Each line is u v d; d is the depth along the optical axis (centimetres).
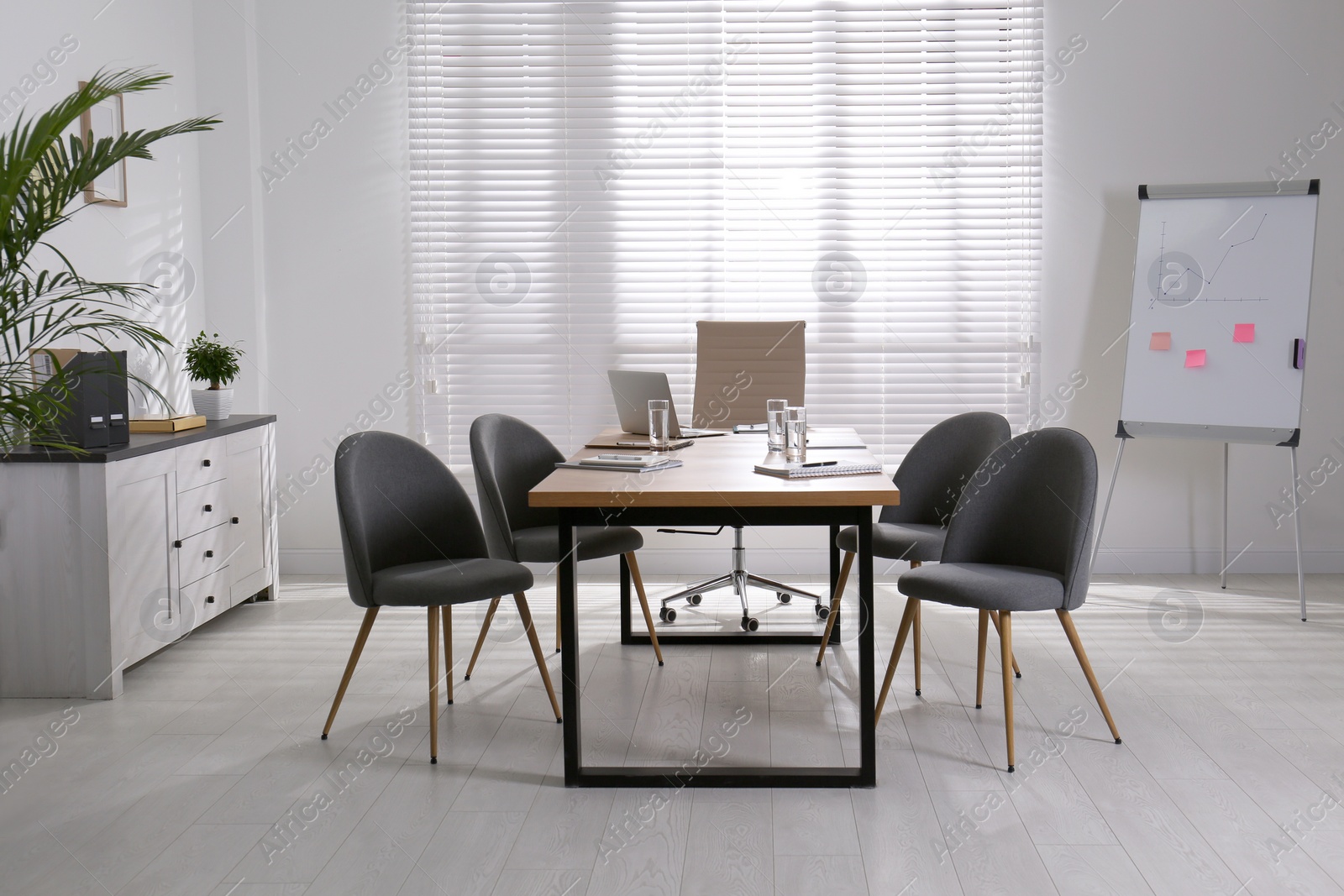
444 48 504
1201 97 490
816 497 266
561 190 509
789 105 502
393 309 515
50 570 336
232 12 493
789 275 509
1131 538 514
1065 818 251
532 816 255
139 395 443
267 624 430
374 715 325
